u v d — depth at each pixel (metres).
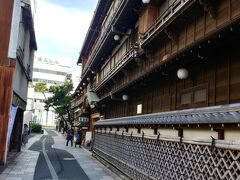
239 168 7.14
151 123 13.21
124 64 22.02
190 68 12.72
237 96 9.81
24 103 28.09
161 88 16.22
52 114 119.62
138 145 15.33
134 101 21.31
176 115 11.17
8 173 18.09
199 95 12.25
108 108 31.31
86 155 30.61
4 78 16.98
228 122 7.65
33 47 31.17
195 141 9.21
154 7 18.80
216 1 11.95
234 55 10.12
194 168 9.22
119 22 23.23
